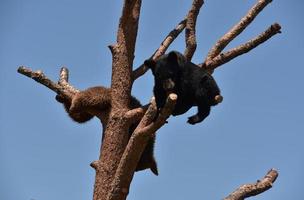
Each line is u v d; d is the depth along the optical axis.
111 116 16.09
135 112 15.70
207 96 14.34
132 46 16.75
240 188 13.41
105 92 16.62
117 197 14.16
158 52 17.00
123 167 13.97
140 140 13.52
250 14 16.02
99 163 15.62
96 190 15.42
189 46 15.74
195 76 14.65
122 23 16.61
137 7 16.91
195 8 15.90
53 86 17.47
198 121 14.29
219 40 15.95
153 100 13.70
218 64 15.47
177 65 15.04
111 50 16.80
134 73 16.92
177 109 14.99
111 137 15.85
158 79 15.21
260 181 13.46
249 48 15.38
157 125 13.10
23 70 17.16
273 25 15.05
